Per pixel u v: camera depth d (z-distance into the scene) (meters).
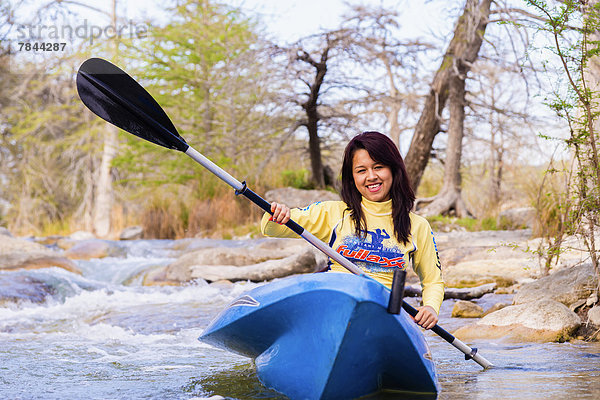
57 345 3.92
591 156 4.14
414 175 13.51
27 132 20.28
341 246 2.77
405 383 2.39
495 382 2.54
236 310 2.41
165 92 18.52
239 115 17.17
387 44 12.99
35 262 8.38
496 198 12.48
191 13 18.23
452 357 3.21
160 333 4.36
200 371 2.96
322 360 2.12
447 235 8.55
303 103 14.05
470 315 4.60
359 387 2.28
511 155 12.49
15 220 21.92
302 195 14.12
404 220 2.75
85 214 20.39
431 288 2.80
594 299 4.05
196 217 13.68
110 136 19.45
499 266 6.37
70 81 20.28
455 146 12.79
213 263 8.19
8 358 3.42
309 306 2.13
